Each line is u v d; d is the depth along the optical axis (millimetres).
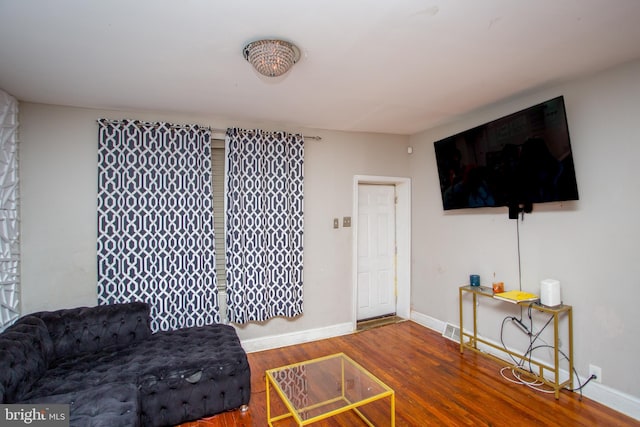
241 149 3318
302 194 3582
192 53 1940
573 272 2566
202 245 3154
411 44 1874
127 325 2689
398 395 2576
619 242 2293
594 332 2441
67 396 1879
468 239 3502
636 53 2062
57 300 2814
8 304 2523
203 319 3168
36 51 1900
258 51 1824
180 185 3082
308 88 2535
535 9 1555
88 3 1452
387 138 4156
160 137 3031
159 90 2520
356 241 3977
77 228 2867
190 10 1515
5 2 1431
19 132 2682
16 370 1886
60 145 2816
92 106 2865
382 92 2641
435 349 3418
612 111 2299
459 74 2318
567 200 2436
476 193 3207
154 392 2182
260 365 3135
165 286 3037
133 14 1544
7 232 2514
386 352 3369
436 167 3893
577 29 1749
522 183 2742
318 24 1648
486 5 1515
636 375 2223
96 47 1861
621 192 2273
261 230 3373
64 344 2439
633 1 1496
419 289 4188
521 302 2643
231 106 2928
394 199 4449
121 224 2910
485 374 2881
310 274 3730
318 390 2281
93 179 2912
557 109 2381
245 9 1512
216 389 2330
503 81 2461
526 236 2916
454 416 2307
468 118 3396
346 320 3928
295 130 3645
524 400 2482
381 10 1534
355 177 3951
